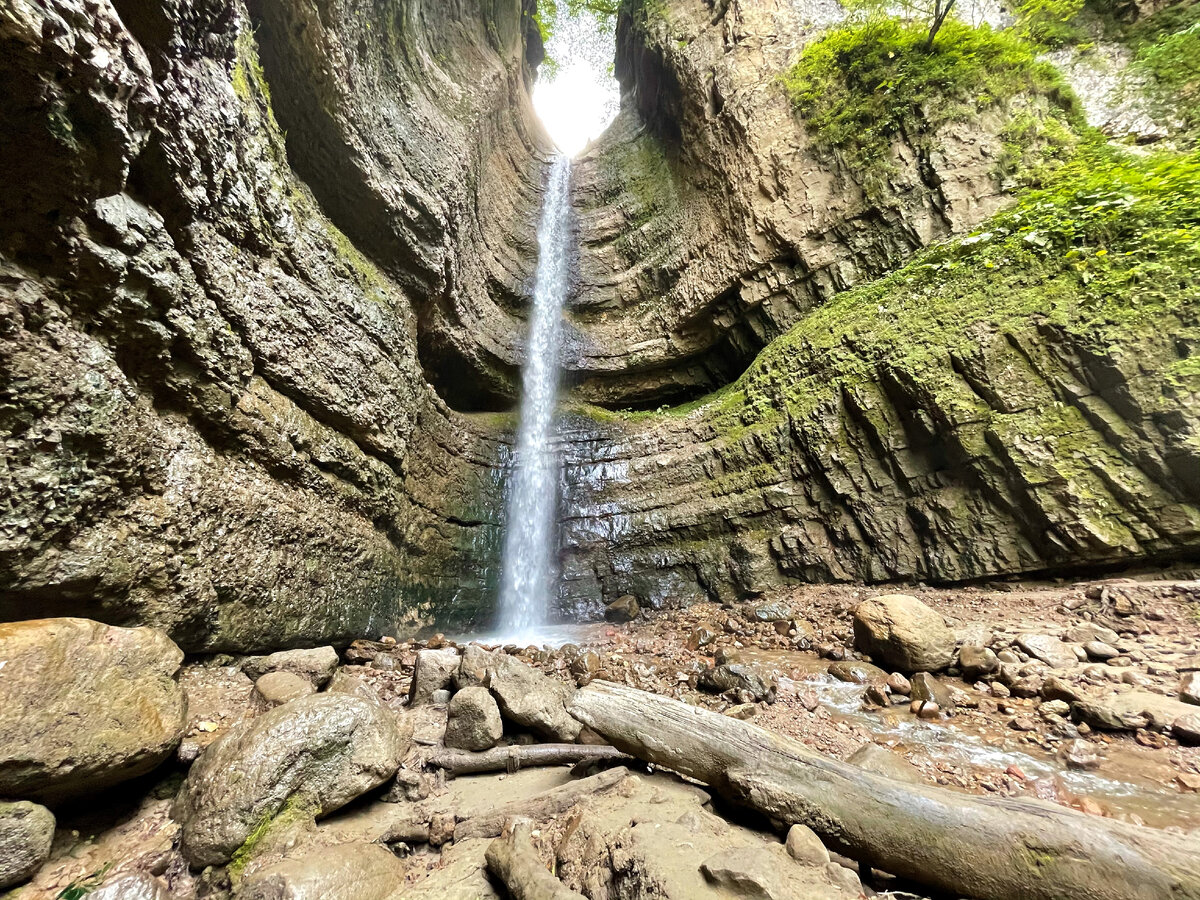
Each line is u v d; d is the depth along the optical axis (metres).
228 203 4.26
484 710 3.59
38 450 2.75
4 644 2.22
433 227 7.73
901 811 2.20
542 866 2.13
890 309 8.11
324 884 2.19
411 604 7.19
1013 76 8.48
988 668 4.41
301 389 5.12
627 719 3.09
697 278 11.27
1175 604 4.96
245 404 4.40
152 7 3.14
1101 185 6.87
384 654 5.70
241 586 4.20
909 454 7.47
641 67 14.98
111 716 2.49
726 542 9.06
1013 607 5.79
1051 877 1.86
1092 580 5.92
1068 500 5.92
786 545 8.44
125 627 3.08
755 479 9.04
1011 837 1.98
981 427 6.63
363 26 6.32
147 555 3.39
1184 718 3.28
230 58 4.20
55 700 2.29
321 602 5.20
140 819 2.63
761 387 9.61
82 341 3.01
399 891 2.28
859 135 9.38
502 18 14.10
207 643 3.94
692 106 12.08
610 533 9.98
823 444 8.27
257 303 4.60
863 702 4.41
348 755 2.90
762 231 10.23
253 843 2.41
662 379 12.06
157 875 2.33
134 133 3.02
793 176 9.97
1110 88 8.30
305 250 5.38
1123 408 5.78
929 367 7.16
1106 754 3.25
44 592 2.82
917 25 9.48
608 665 5.84
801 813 2.38
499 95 12.23
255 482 4.50
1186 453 5.32
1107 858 1.81
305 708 2.95
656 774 3.05
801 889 1.82
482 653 4.55
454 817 2.83
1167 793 2.82
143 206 3.43
